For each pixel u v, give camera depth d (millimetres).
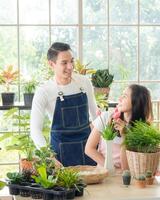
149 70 5195
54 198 2141
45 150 2809
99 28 5066
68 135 3197
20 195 2266
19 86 4887
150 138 2400
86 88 3299
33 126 3090
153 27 5152
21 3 4934
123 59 5137
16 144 4219
